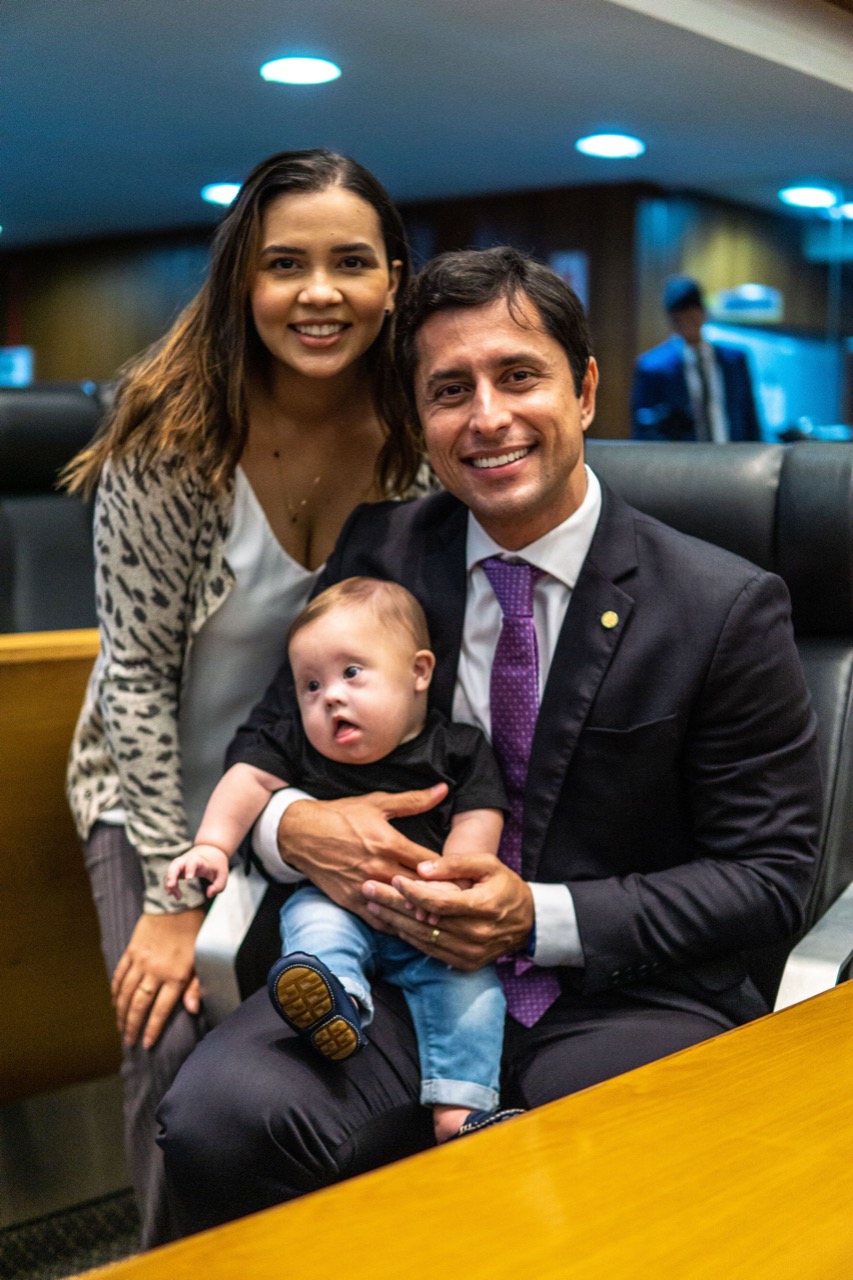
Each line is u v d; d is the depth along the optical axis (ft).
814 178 18.31
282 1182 4.23
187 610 5.63
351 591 5.01
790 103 13.06
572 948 4.56
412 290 4.82
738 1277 2.24
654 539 4.90
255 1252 2.31
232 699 5.80
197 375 5.41
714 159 17.28
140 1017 5.31
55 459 9.54
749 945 4.66
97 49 11.30
